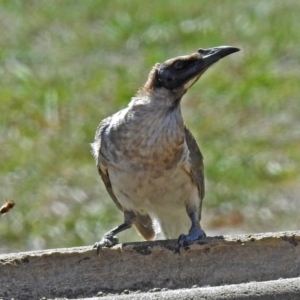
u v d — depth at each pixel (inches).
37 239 532.1
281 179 586.2
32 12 840.3
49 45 779.4
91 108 674.8
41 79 719.7
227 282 289.7
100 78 717.3
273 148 620.7
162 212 354.3
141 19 813.9
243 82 706.8
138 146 329.1
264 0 845.8
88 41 784.3
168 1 851.4
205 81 712.4
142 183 336.5
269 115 665.6
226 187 577.9
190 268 292.2
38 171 599.5
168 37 781.3
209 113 668.1
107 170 344.5
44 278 289.7
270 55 748.0
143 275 293.0
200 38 778.8
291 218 550.0
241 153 613.6
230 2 846.5
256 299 257.3
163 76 332.2
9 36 792.9
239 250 291.3
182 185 340.5
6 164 607.2
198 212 350.3
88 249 293.1
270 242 291.0
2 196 573.0
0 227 541.6
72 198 569.9
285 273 289.6
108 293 290.0
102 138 338.6
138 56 757.3
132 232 527.2
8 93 696.4
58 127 651.5
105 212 553.6
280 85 701.9
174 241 295.4
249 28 789.9
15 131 649.0
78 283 291.0
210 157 607.5
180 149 331.9
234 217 553.3
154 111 329.4
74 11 839.7
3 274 287.9
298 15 814.5
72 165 605.0
